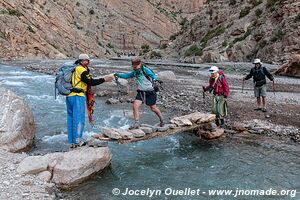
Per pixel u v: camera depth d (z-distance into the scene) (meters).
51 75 27.39
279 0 41.50
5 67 34.97
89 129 10.86
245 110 13.18
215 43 49.28
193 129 10.57
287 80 23.52
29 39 54.62
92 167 7.23
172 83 22.05
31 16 60.75
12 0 58.78
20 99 9.05
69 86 7.73
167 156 8.79
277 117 12.11
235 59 42.59
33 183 6.50
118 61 55.00
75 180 6.87
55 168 6.91
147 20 112.94
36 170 6.86
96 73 28.28
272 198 6.46
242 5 52.72
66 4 81.75
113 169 7.87
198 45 55.62
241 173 7.68
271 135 10.35
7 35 51.56
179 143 9.84
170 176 7.54
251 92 17.89
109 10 102.81
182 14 138.50
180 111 13.76
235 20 50.41
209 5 63.88
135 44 98.56
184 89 19.14
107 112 13.47
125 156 8.76
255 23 44.84
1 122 8.30
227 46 45.97
